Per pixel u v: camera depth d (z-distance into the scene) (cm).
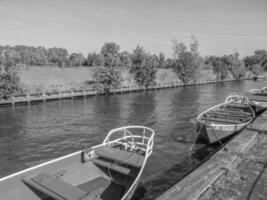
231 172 448
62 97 2333
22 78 2789
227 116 1143
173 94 2956
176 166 760
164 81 4088
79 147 960
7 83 1973
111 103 2167
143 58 3447
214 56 6222
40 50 7788
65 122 1395
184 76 4438
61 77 3319
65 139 1064
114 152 607
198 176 427
